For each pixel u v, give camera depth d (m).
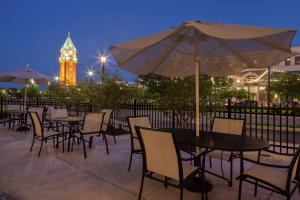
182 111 6.97
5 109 12.27
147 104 8.23
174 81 6.64
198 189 3.46
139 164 4.73
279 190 2.57
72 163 4.73
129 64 4.00
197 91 3.80
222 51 4.10
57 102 14.23
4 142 6.59
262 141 3.37
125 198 3.24
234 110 6.64
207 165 4.65
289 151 6.02
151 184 3.71
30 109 7.97
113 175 4.09
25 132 8.04
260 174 2.86
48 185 3.63
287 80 23.88
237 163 4.75
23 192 3.38
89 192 3.41
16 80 9.81
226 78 6.62
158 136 2.84
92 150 5.82
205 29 2.70
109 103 9.40
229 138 3.57
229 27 2.96
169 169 2.81
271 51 3.58
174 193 3.41
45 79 9.66
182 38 3.87
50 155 5.30
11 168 4.39
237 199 3.23
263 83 32.47
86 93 11.52
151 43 2.71
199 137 3.63
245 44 3.63
